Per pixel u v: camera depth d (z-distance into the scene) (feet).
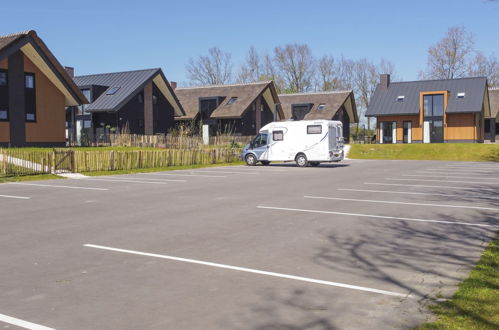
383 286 18.21
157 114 156.66
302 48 263.49
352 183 56.65
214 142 144.56
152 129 151.74
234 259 22.15
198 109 177.78
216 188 52.03
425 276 19.43
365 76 271.49
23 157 72.69
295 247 24.44
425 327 14.03
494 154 119.44
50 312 15.64
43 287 18.21
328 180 60.90
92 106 142.20
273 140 94.48
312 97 199.11
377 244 25.07
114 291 17.70
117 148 114.01
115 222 31.68
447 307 15.67
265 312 15.61
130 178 66.49
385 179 61.98
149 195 46.19
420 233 27.73
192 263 21.48
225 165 97.81
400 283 18.54
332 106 190.49
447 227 29.40
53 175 69.72
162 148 117.60
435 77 224.53
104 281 18.89
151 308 15.97
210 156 101.65
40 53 106.73
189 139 127.03
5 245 25.26
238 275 19.67
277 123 94.17
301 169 83.66
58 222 31.89
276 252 23.43
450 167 87.76
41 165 71.61
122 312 15.61
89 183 59.21
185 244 25.18
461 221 31.32
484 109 173.88
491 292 16.83
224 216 33.73
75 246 24.89
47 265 21.29
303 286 18.25
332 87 271.69
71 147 113.70
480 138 168.45
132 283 18.62
